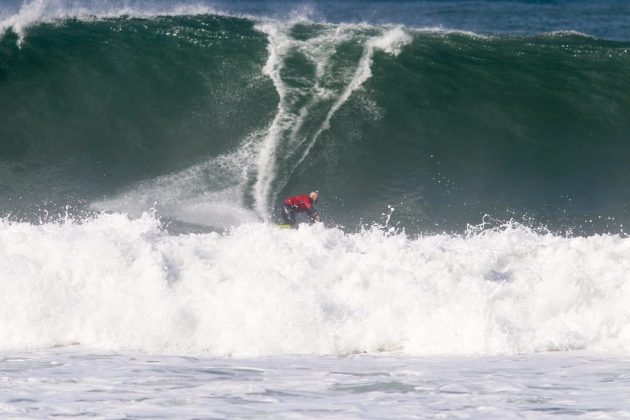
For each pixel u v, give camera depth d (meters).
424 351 28.12
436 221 54.91
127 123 60.97
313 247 33.47
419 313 29.52
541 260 33.81
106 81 63.78
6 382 22.95
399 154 59.72
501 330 28.75
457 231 53.84
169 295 29.84
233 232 35.16
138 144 59.47
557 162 60.84
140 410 20.05
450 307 29.67
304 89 63.28
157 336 28.47
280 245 32.53
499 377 23.97
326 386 22.78
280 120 60.91
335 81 64.12
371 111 62.19
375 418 19.52
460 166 59.62
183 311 28.97
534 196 57.72
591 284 31.28
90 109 61.88
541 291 31.06
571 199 57.59
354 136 60.31
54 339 28.88
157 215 52.91
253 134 60.00
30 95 62.34
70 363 25.72
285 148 58.78
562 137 62.84
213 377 23.84
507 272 32.66
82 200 54.59
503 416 19.66
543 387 22.59
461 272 32.09
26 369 24.75
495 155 60.81
